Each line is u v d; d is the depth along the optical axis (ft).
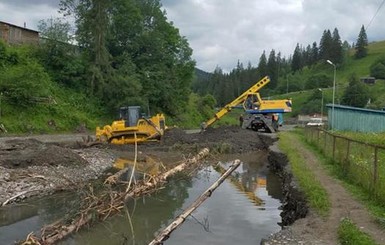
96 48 198.70
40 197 57.77
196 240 41.34
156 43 231.30
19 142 96.89
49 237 40.55
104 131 118.21
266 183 72.95
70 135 154.30
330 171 60.64
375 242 30.32
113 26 223.71
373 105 357.41
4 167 67.46
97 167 81.15
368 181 46.03
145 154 105.60
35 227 45.57
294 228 36.50
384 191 40.42
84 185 61.26
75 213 47.93
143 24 237.86
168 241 41.01
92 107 190.49
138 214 51.47
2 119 143.84
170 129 140.15
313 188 48.34
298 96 497.87
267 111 158.71
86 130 172.14
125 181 67.62
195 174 81.76
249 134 139.54
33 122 153.79
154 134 117.19
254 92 163.53
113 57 221.25
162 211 53.01
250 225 46.80
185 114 261.85
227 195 62.59
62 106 173.99
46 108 164.14
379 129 127.03
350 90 409.69
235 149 119.44
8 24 191.11
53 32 192.44
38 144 97.09
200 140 126.72
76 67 192.44
